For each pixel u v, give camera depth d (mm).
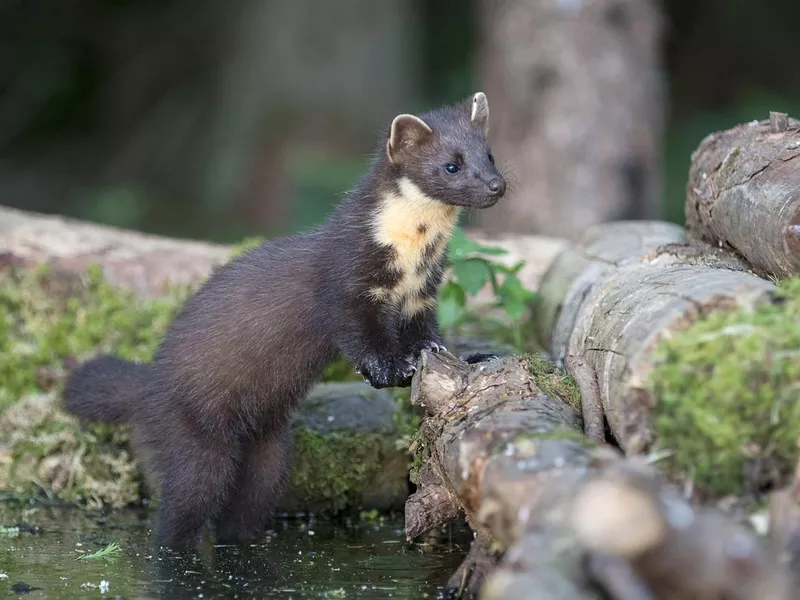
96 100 31000
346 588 8695
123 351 13492
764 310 7434
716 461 6984
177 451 10609
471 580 8266
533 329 13180
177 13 30547
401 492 11891
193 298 11008
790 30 28719
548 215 19438
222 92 28906
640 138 19750
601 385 8484
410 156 10211
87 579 8953
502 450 7340
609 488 5969
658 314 7785
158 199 29141
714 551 5973
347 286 10133
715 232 11039
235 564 9539
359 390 12336
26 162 30031
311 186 25047
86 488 12133
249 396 10711
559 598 5699
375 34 28016
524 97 19609
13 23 30281
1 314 14156
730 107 27734
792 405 6969
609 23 19422
